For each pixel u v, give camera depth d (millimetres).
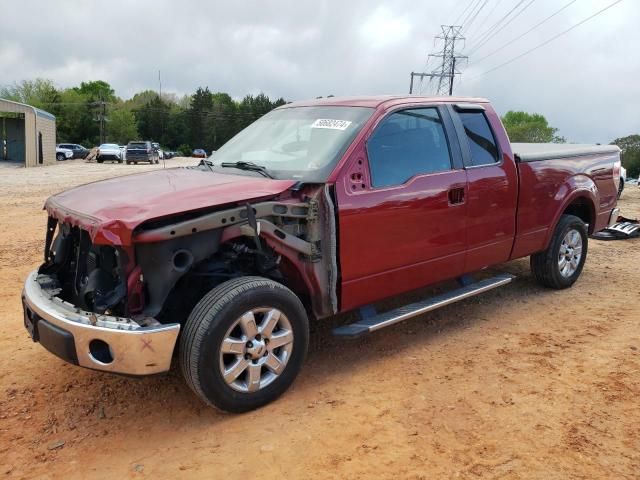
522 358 4496
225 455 3262
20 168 31578
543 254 6047
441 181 4652
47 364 4492
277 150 4586
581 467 3090
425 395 3908
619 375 4164
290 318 3773
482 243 5094
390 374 4242
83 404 3883
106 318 3334
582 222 6309
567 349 4664
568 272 6305
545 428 3471
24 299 3893
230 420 3631
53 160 40531
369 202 4164
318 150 4277
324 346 4781
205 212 3531
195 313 3455
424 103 4797
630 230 9320
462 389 3986
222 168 4668
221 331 3434
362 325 4230
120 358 3291
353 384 4090
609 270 7207
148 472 3131
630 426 3486
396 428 3494
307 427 3523
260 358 3668
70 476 3113
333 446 3316
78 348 3355
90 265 3875
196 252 3555
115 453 3320
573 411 3666
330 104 4863
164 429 3561
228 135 107688
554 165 5805
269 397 3756
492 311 5621
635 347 4680
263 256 3863
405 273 4496
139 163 41219
